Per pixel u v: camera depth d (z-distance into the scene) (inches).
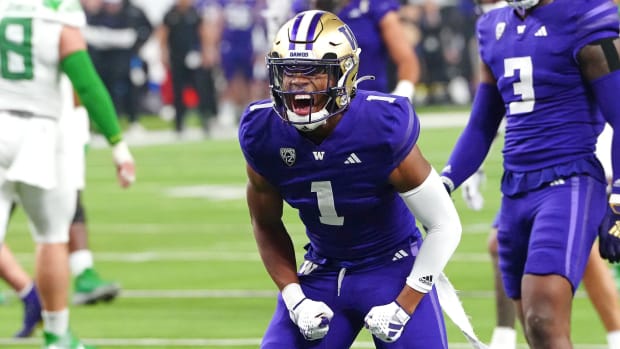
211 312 1127.6
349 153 611.8
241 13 3403.1
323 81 597.3
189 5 3211.1
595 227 711.7
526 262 705.0
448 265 1339.8
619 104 703.1
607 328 821.2
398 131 606.9
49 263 890.1
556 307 685.3
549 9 723.4
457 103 3946.9
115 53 3117.6
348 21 1121.4
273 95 607.5
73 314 1123.3
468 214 1752.0
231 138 3191.4
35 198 879.1
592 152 724.7
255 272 1334.9
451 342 983.0
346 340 662.5
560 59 718.5
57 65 872.9
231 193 2062.0
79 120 969.5
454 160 762.8
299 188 629.9
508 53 736.3
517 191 733.3
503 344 874.1
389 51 1139.9
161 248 1517.0
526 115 731.4
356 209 632.4
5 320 1109.1
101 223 1748.3
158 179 2300.7
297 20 604.1
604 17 712.4
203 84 3238.2
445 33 3796.8
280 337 650.2
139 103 3636.8
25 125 865.5
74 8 875.4
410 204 626.5
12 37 861.2
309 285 663.8
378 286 650.8
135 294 1218.6
